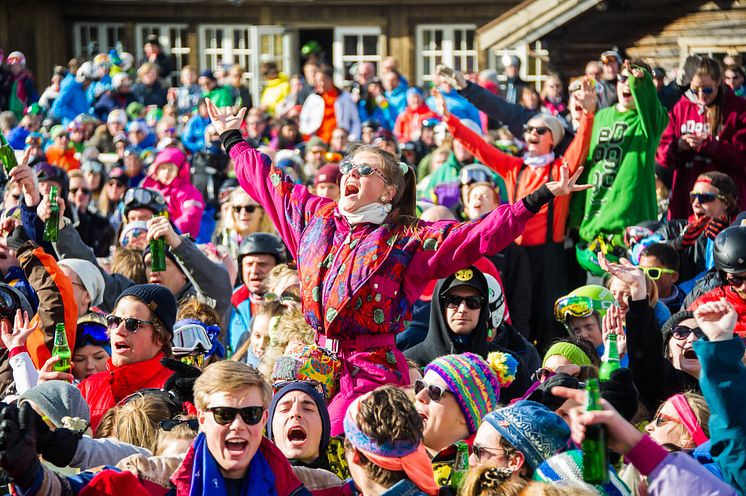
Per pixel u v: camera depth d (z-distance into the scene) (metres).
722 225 10.88
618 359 7.19
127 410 6.77
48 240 9.80
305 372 7.05
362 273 7.05
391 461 5.37
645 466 5.02
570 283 12.66
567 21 21.28
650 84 12.01
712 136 13.13
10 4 35.09
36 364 8.38
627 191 12.17
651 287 8.97
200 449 5.55
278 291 9.39
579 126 12.34
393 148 19.08
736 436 5.67
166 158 16.03
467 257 7.01
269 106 29.95
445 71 13.97
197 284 9.78
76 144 24.09
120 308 7.93
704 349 5.72
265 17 35.28
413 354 8.59
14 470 5.16
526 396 6.53
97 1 35.44
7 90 30.03
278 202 7.61
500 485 5.09
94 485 5.27
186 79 29.39
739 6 20.34
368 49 35.09
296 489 5.67
